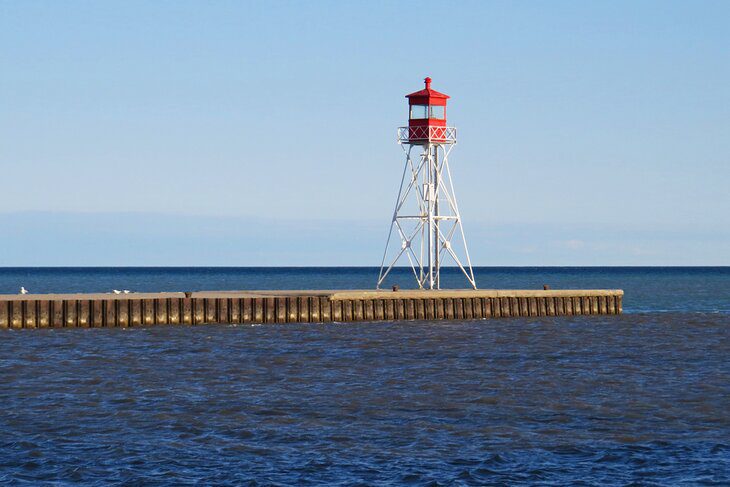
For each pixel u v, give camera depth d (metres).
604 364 52.16
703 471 27.81
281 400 39.25
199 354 55.38
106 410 36.69
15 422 34.19
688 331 74.69
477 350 58.56
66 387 42.59
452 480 26.88
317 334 67.00
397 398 39.84
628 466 28.36
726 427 33.84
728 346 62.94
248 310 70.44
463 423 34.47
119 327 68.69
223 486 26.31
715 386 43.66
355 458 29.19
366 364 51.28
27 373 47.00
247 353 56.03
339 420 34.94
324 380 45.22
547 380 45.44
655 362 53.22
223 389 42.22
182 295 71.94
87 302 66.69
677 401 39.34
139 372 47.66
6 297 68.00
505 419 35.25
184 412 36.38
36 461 28.58
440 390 42.12
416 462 28.73
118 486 26.27
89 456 29.22
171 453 29.67
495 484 26.55
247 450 30.16
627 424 34.38
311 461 28.81
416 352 57.12
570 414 36.31
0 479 26.72
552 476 27.34
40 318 65.69
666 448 30.50
